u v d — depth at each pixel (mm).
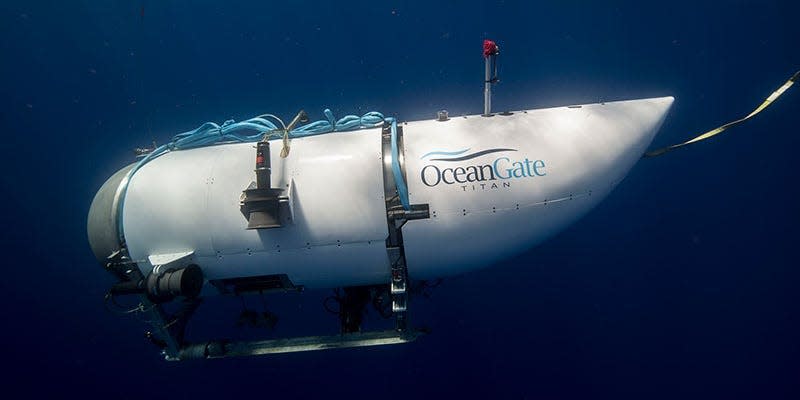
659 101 2900
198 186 2691
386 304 3189
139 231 2721
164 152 3102
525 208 2602
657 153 2873
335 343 2930
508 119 2820
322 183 2578
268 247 2646
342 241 2609
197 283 2682
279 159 2691
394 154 2500
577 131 2701
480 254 2801
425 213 2527
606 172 2684
